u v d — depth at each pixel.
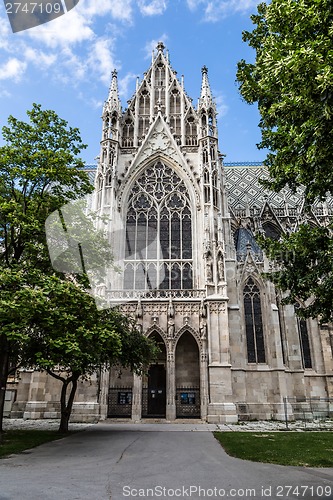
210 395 34.25
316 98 11.74
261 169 62.34
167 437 22.14
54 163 22.48
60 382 36.75
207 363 35.88
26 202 22.56
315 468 12.70
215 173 44.62
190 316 37.59
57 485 9.98
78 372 25.80
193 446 18.23
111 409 36.59
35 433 23.48
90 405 33.81
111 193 43.25
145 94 51.16
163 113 49.62
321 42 11.45
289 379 40.16
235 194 57.34
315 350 42.56
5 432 23.47
